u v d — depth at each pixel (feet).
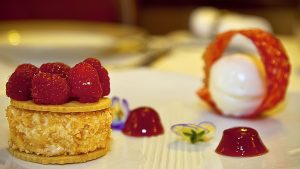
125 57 1.97
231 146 1.05
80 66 1.03
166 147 1.09
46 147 0.98
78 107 0.99
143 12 4.52
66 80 1.02
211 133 1.16
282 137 1.17
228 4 4.53
